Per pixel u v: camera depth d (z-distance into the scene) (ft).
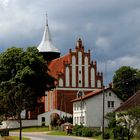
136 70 467.52
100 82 441.68
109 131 259.60
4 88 318.24
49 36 485.15
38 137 273.54
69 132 313.73
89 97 377.30
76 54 438.81
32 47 389.80
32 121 412.77
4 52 387.96
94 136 279.08
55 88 428.15
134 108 229.45
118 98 378.12
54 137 274.57
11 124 392.47
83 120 379.76
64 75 434.71
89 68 440.86
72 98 433.89
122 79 461.37
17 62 383.24
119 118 243.19
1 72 382.42
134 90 459.32
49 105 442.50
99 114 376.68
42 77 380.17
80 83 437.58
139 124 221.87
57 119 401.08
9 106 253.03
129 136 226.17
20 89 258.78
